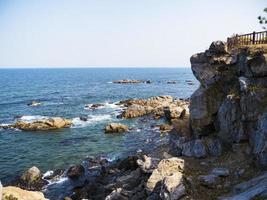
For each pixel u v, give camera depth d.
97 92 114.00
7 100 92.94
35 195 18.39
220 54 27.17
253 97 21.52
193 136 28.05
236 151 22.42
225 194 17.69
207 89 26.95
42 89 129.25
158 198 19.20
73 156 38.91
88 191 27.05
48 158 38.44
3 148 42.94
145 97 96.75
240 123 22.52
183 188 18.25
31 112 71.00
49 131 52.00
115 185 25.34
